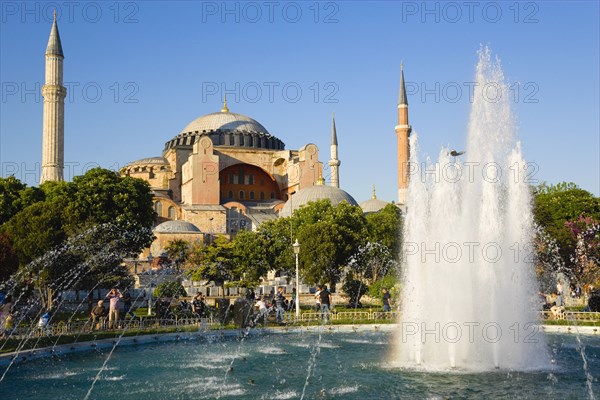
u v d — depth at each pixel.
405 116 107.94
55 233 48.53
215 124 126.00
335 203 102.75
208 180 106.50
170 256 77.25
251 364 20.11
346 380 17.41
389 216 76.00
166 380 17.47
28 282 40.59
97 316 27.56
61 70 93.50
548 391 15.86
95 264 45.34
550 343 24.20
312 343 25.17
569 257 54.75
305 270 57.66
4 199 64.00
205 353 22.44
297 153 118.12
